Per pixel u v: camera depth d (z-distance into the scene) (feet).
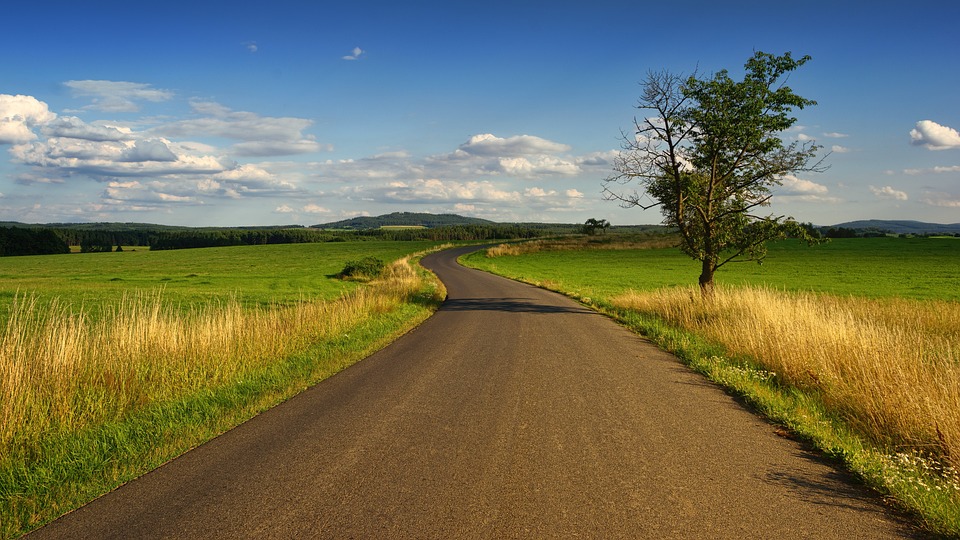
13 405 18.10
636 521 11.87
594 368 29.68
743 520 12.02
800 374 26.09
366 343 37.70
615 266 205.87
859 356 25.58
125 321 29.04
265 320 36.70
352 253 297.33
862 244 287.89
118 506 12.87
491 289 102.12
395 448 16.62
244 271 178.40
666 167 59.31
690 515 12.22
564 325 49.44
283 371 27.81
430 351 35.32
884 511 12.67
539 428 18.72
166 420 19.38
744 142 53.98
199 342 29.09
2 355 20.71
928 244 280.51
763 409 21.34
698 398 23.35
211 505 12.76
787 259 213.87
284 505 12.69
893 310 54.29
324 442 17.25
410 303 67.10
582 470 14.87
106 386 22.26
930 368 25.21
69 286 99.55
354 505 12.64
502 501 12.84
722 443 17.46
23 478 14.49
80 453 16.07
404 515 12.11
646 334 44.27
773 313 40.11
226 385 24.54
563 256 265.54
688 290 57.88
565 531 11.37
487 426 18.92
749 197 58.03
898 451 17.35
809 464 15.72
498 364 30.73
